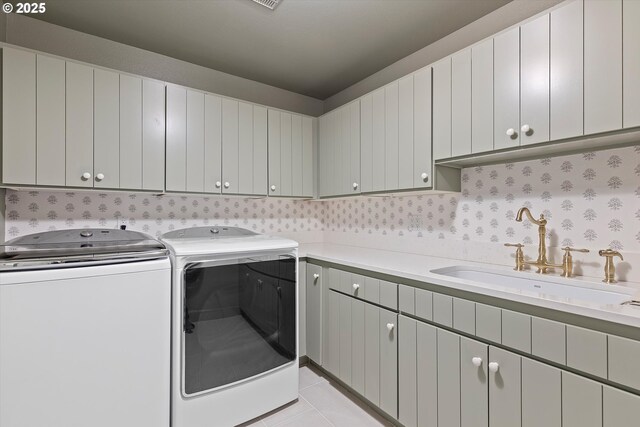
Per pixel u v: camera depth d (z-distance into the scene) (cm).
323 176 254
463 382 129
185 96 199
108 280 137
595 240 138
